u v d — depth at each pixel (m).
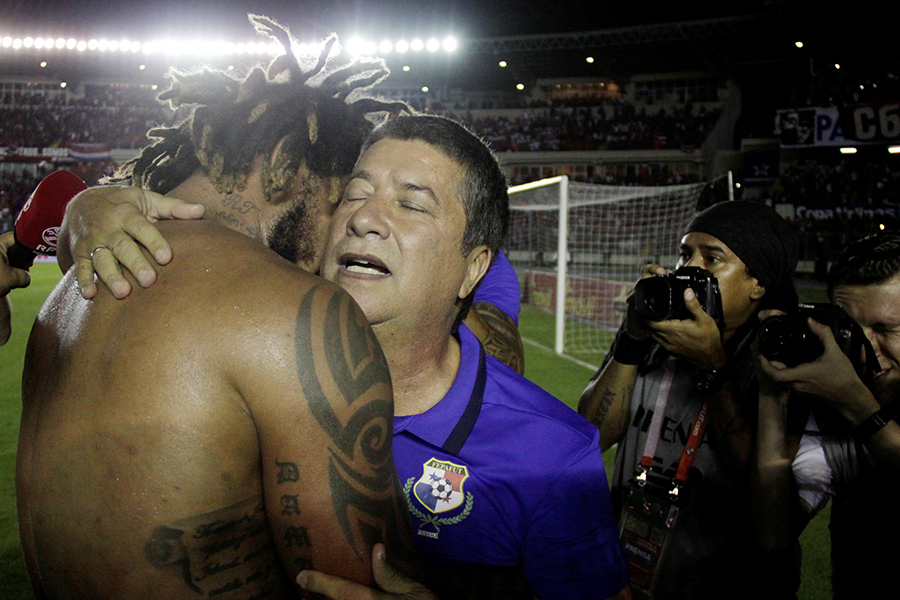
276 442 0.81
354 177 1.09
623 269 16.50
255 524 0.85
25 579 2.53
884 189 21.64
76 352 0.86
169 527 0.79
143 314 0.83
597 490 1.14
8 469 3.66
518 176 30.14
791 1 19.80
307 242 1.12
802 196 22.45
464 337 1.23
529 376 6.50
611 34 25.42
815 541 3.05
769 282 1.66
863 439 1.31
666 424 1.69
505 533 1.12
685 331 1.49
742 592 1.52
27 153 29.48
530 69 30.75
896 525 1.35
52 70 31.95
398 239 1.03
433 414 1.12
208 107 1.04
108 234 0.89
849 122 20.48
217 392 0.80
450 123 1.12
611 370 1.78
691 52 26.81
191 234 0.92
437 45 24.67
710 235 1.68
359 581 0.85
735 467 1.52
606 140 29.47
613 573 1.17
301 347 0.82
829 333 1.28
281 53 1.11
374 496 0.86
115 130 30.83
